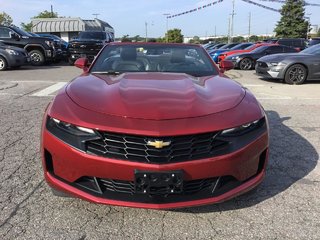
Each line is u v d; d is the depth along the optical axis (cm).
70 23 4972
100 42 1911
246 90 363
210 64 445
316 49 1192
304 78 1137
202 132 273
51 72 1442
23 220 297
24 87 968
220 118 287
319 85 1120
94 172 277
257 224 300
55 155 291
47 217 302
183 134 269
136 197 281
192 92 323
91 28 4950
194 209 321
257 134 304
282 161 434
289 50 1847
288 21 6388
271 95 899
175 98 307
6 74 1340
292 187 366
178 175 268
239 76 1409
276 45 1841
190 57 453
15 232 280
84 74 411
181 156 272
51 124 297
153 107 290
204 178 280
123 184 280
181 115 283
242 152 289
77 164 280
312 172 404
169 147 270
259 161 313
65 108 300
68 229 287
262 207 326
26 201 327
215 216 311
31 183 362
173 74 396
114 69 423
